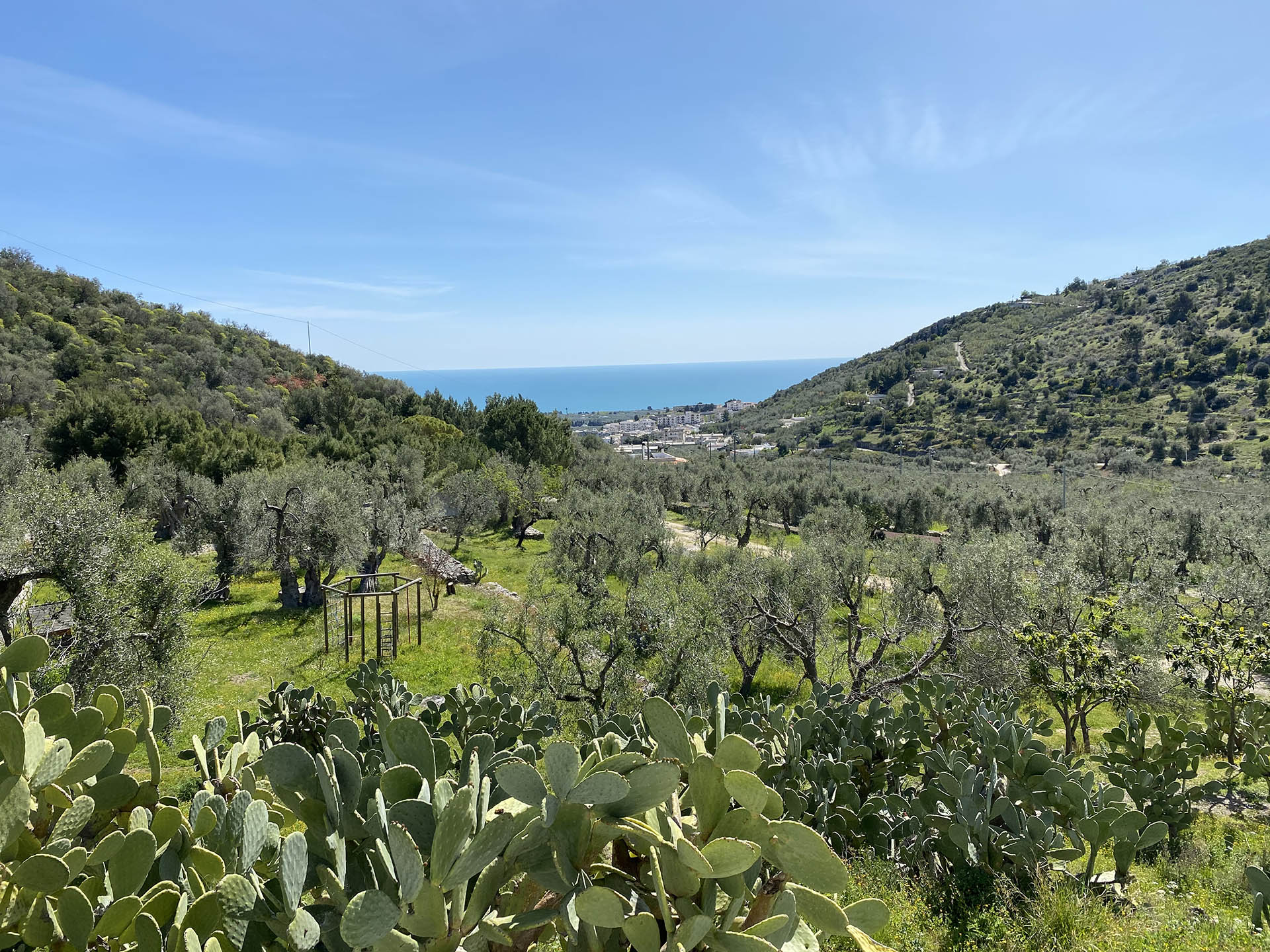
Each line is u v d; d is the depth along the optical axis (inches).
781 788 245.0
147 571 422.3
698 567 842.2
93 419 1358.3
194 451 1382.9
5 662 80.4
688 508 1715.1
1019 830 233.1
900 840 251.0
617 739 88.6
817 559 667.4
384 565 1182.3
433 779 69.8
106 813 79.9
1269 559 767.7
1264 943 192.7
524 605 599.8
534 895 66.8
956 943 190.9
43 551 394.3
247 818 63.2
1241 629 474.6
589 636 458.9
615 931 64.5
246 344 2977.4
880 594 783.7
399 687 327.9
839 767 256.4
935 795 249.3
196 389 2164.1
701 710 257.4
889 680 535.8
